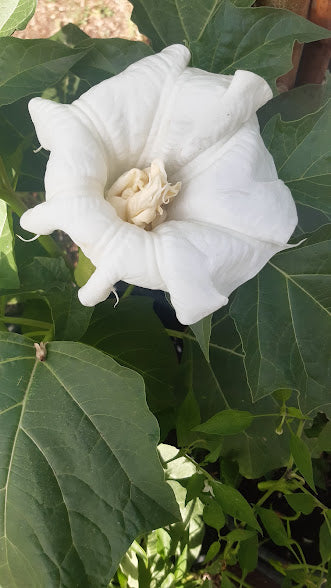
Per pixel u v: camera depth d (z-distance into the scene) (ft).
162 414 1.54
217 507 1.24
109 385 1.09
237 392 1.52
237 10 1.24
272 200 0.93
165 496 1.06
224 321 1.53
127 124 0.93
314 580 1.40
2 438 1.06
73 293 1.21
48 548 1.03
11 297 1.48
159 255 0.86
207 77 0.95
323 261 1.25
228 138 0.95
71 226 0.85
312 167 1.21
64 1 1.62
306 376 1.23
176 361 1.55
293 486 1.43
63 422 1.08
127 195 0.95
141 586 1.38
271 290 1.26
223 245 0.89
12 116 1.40
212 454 1.31
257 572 1.68
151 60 0.95
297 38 1.25
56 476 1.05
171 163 0.97
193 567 1.67
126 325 1.55
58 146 0.89
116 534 1.04
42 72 1.16
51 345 1.14
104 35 1.66
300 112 1.40
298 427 1.41
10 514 1.03
